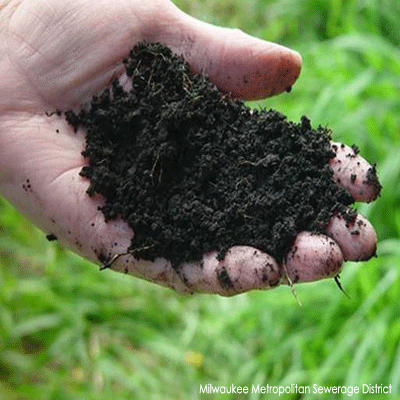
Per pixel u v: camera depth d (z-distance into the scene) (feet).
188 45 1.41
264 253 1.22
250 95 1.44
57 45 1.41
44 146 1.39
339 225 1.24
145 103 1.35
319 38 2.59
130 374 1.95
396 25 2.42
